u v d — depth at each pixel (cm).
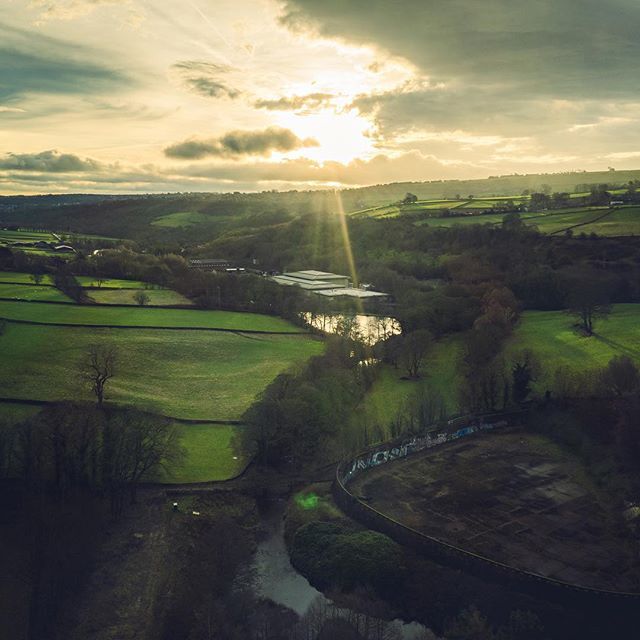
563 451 13512
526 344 19350
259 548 10319
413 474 12312
